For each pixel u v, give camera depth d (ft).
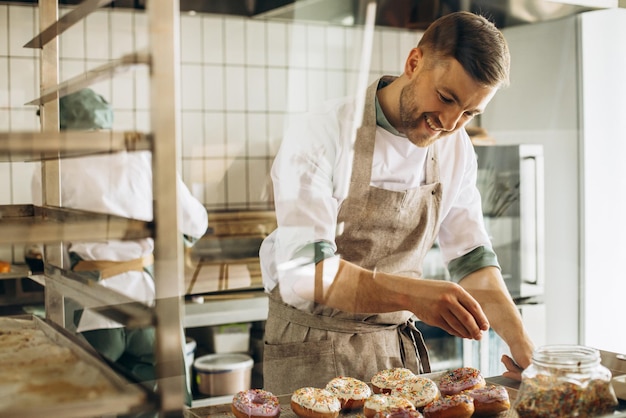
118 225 2.99
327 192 5.33
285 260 5.34
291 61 8.13
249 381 5.82
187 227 6.12
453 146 5.66
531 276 8.20
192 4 7.79
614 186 8.45
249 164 7.93
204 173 7.77
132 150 3.00
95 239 2.93
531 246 8.20
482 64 5.26
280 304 5.42
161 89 3.02
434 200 5.56
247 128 8.04
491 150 8.05
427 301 5.18
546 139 8.28
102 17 8.70
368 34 8.14
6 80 8.54
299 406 4.24
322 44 8.09
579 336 8.24
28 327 4.81
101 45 8.73
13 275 6.17
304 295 5.26
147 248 5.82
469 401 4.16
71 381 3.24
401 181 5.46
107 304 3.69
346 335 5.27
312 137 5.39
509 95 8.08
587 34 8.27
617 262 8.39
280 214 5.42
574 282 8.30
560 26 8.23
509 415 4.22
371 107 5.46
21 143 2.80
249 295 6.23
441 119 5.39
